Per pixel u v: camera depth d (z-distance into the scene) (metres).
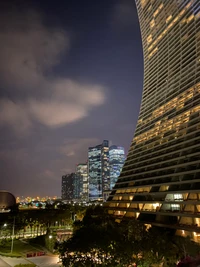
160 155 75.81
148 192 74.00
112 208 91.31
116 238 42.81
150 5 118.69
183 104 74.69
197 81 71.00
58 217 117.12
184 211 58.56
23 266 58.12
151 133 88.50
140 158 89.00
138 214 78.62
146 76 109.75
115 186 97.94
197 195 57.22
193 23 83.50
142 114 102.06
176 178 65.38
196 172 57.97
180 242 48.16
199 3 82.62
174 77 85.44
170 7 101.19
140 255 43.16
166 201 64.62
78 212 122.44
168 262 42.69
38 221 112.69
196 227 53.34
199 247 47.91
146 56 114.38
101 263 40.50
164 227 62.00
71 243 42.75
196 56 76.00
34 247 84.62
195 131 63.75
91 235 42.94
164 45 99.81
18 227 100.56
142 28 123.81
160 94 91.50
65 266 41.34
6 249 82.00
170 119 78.50
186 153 64.81
